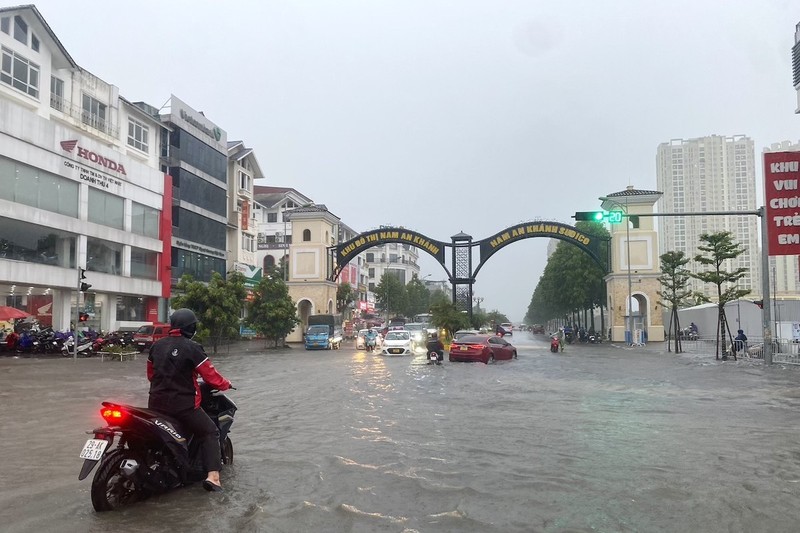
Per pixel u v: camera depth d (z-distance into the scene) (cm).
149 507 497
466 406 1116
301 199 8538
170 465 533
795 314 3556
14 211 2925
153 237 4166
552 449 721
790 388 1466
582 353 3347
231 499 518
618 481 573
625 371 2022
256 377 1800
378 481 573
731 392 1373
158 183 4206
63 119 3500
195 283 3416
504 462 652
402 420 945
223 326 3425
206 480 534
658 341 4569
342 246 5112
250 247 6034
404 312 9775
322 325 4294
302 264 5134
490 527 447
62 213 3306
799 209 2200
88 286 2542
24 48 3189
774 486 557
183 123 4688
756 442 768
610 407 1108
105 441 480
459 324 4028
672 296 3497
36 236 3117
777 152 2214
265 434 826
